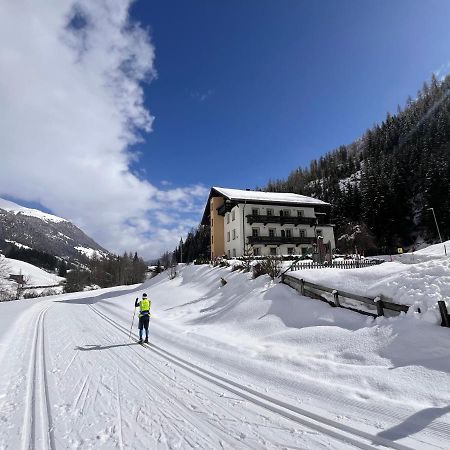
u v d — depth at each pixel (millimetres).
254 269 16703
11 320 17922
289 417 4824
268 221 42094
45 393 6195
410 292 7656
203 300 18688
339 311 9297
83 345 10930
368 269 10156
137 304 11398
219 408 5242
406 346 6426
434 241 55094
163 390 6180
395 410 4688
